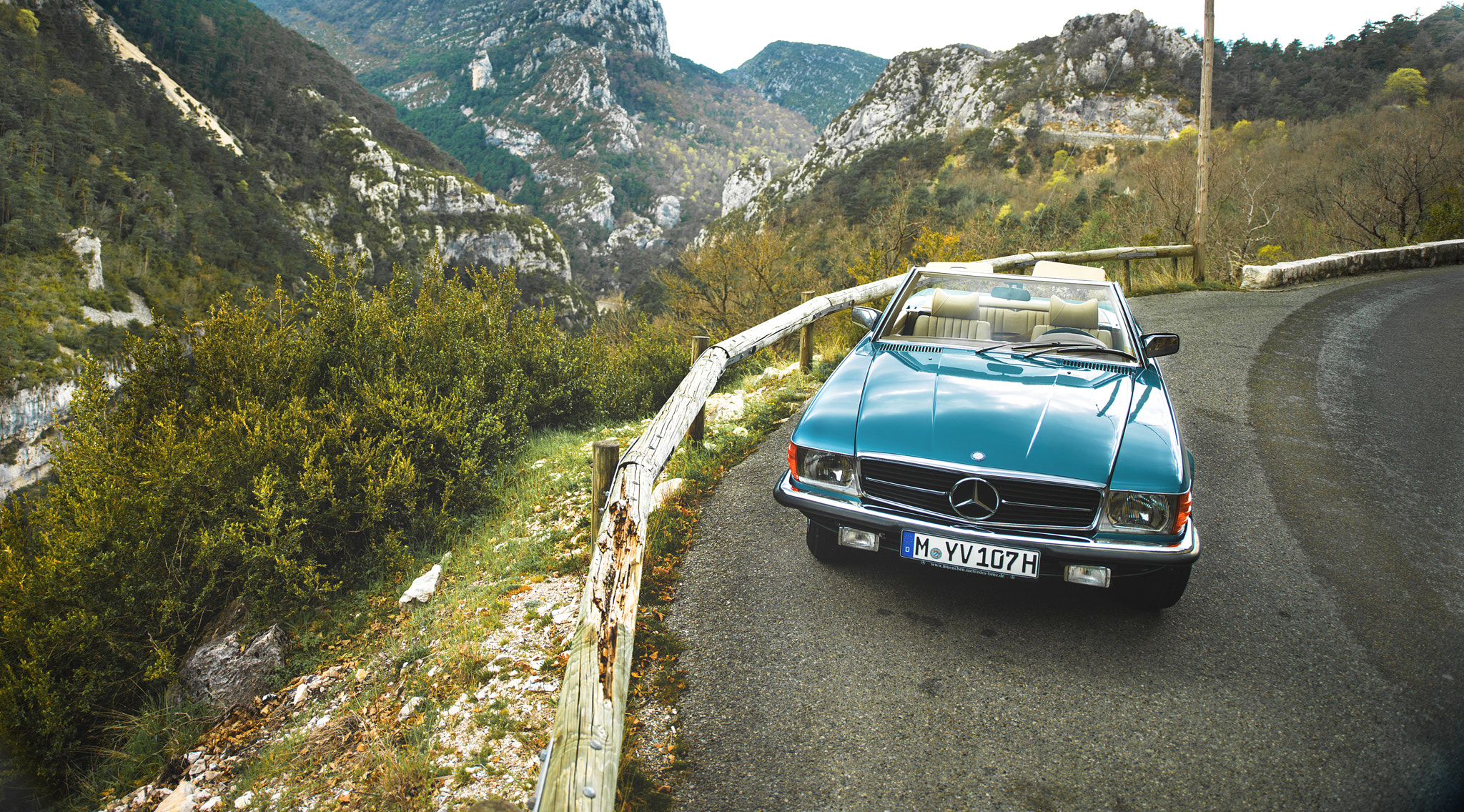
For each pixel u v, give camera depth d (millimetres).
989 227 19891
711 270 19875
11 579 3939
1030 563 2875
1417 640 3143
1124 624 3279
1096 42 119938
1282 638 3162
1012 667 2965
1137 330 4023
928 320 4285
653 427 3713
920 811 2256
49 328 72438
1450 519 4395
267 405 6086
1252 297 13594
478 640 3539
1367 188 25141
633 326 20734
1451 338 9656
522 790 2445
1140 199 22531
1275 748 2494
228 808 2928
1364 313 11562
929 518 3010
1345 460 5363
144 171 109750
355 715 3316
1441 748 2480
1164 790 2322
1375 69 96500
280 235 117875
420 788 2580
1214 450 5570
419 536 5379
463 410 6145
